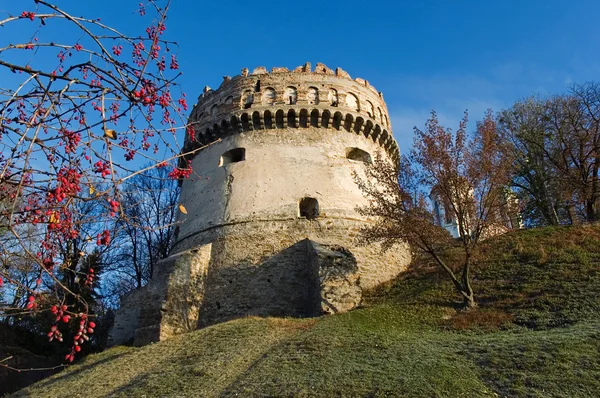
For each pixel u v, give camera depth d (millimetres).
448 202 19812
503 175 19453
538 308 15852
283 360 12828
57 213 5016
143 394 12008
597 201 32000
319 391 10570
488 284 18875
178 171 6168
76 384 14562
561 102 32969
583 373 10164
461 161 19422
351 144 26594
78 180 5066
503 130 35000
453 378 10688
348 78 28562
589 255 19031
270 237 22656
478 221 18562
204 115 28484
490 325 15250
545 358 11148
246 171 24891
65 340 24578
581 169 28812
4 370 21953
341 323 16000
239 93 27156
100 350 25312
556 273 18141
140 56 5469
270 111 26016
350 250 22719
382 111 29641
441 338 14250
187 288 21328
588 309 14695
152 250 35125
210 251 23047
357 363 12133
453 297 18484
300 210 25516
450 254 23625
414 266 24109
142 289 23891
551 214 30984
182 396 11406
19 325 24859
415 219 19047
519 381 10258
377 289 21922
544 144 33062
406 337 14508
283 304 20891
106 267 31219
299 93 26828
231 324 17625
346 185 24969
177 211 28234
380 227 20484
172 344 16750
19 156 4758
